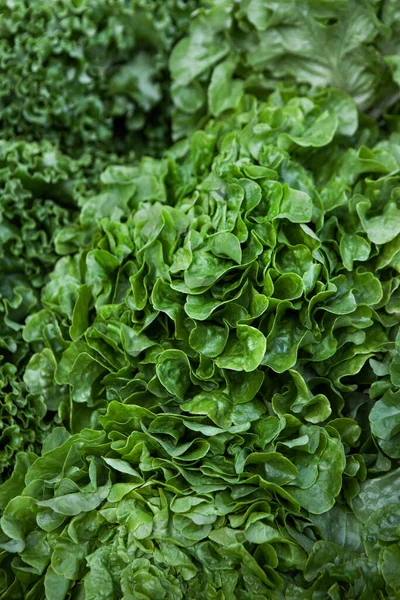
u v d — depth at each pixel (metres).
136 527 0.83
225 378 0.87
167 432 0.87
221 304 0.87
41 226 1.06
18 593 0.88
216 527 0.83
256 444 0.86
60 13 1.11
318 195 0.93
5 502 0.91
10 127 1.14
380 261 0.92
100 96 1.18
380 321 0.90
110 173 1.03
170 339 0.90
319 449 0.86
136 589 0.82
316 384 0.90
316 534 0.85
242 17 1.08
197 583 0.83
